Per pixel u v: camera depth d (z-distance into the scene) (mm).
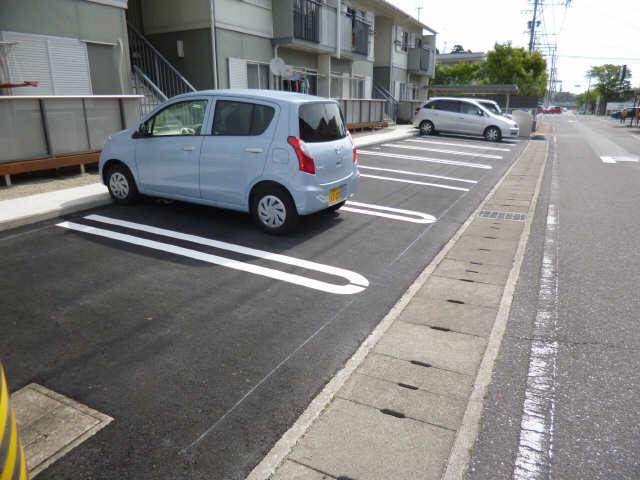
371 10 22953
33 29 9055
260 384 2734
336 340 3236
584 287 4168
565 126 35375
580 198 7941
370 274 4414
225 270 4395
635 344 3213
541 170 11102
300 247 5086
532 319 3561
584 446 2273
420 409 2506
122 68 10859
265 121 5230
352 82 21797
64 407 2498
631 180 9820
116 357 2971
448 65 57312
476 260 4801
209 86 13195
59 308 3582
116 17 10609
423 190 8383
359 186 8555
